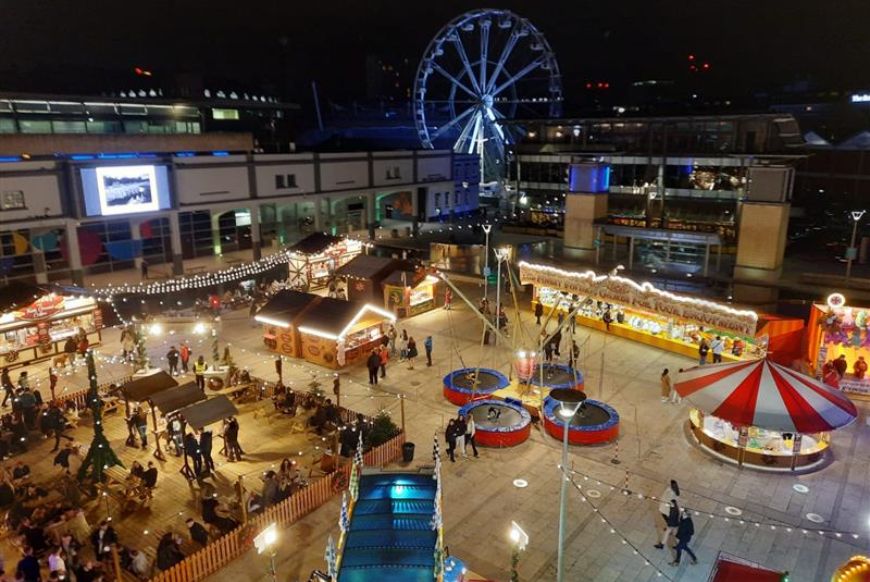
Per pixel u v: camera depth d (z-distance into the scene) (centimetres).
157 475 2228
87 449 2386
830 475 2184
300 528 1905
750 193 4450
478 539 1850
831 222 6134
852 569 1327
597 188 5253
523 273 3972
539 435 2484
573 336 3353
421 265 4306
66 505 1945
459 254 5259
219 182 4672
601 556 1775
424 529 1484
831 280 4378
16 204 3700
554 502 2036
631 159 5416
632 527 1906
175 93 6366
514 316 3997
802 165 6388
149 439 2494
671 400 2772
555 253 5588
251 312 4038
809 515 1955
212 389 2866
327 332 3128
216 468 2266
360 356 3294
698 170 5153
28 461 2327
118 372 3170
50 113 4678
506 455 2334
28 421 2539
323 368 3200
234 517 1928
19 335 3225
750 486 2122
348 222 5941
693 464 2264
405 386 2955
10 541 1836
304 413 2620
